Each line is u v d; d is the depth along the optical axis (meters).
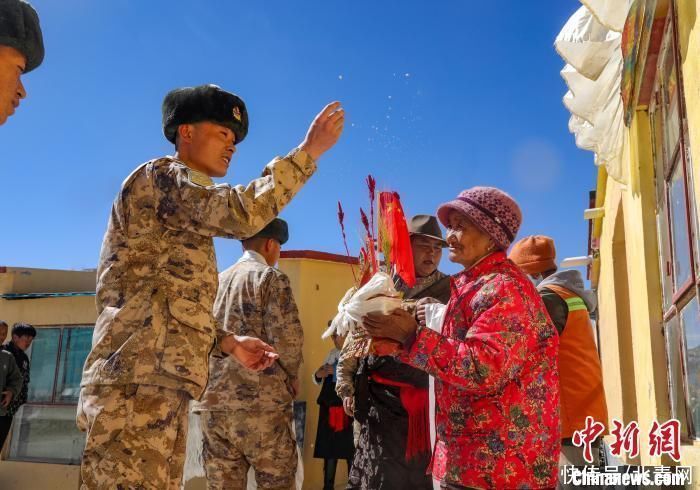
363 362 3.34
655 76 3.72
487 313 2.09
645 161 4.13
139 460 2.08
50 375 9.31
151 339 2.16
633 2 3.10
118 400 2.11
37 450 9.08
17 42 1.87
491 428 2.06
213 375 3.97
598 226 8.52
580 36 3.88
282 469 3.87
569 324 3.31
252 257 4.31
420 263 3.65
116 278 2.25
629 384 6.45
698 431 3.14
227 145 2.55
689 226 2.95
